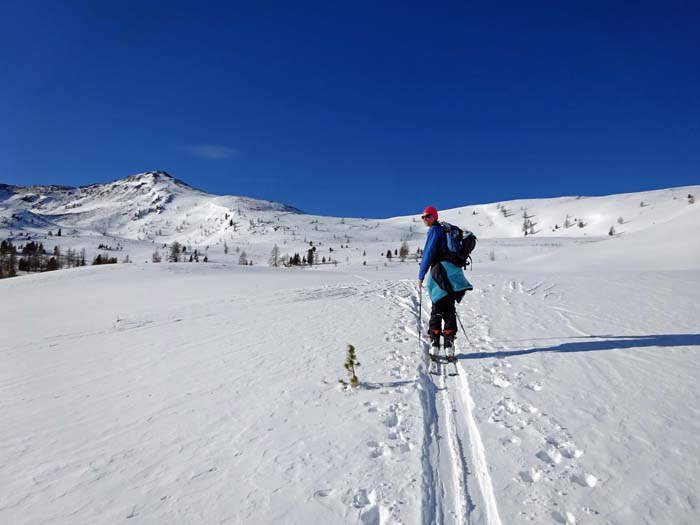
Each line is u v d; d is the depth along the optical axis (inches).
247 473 132.3
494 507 110.9
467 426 160.4
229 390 212.4
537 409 163.6
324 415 172.7
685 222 1968.5
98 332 476.4
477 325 322.3
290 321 411.5
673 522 98.7
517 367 214.7
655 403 159.2
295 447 147.3
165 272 1748.3
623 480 116.0
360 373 223.3
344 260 7140.8
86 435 169.5
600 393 172.9
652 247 1768.0
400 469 130.4
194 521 109.8
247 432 161.8
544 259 2220.7
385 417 166.9
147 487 127.6
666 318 300.7
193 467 137.9
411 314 403.2
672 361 203.3
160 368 270.5
